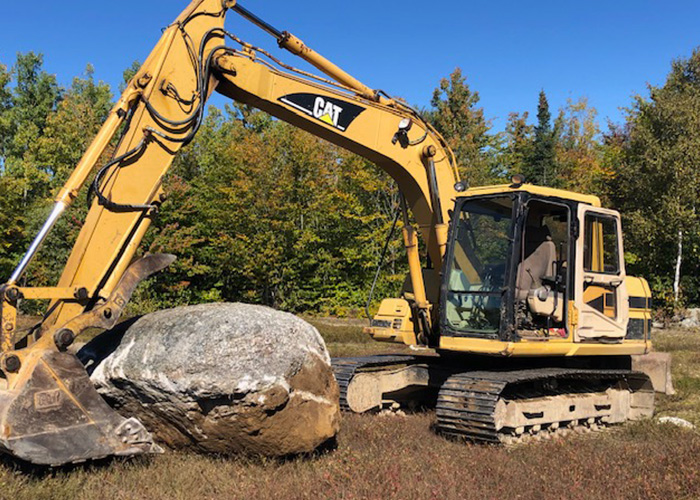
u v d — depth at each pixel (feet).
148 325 19.07
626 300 28.86
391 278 97.76
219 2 22.62
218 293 101.24
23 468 16.74
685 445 22.03
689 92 99.60
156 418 18.60
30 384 15.79
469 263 26.12
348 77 26.96
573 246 26.37
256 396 16.98
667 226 91.04
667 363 34.83
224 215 97.55
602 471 18.98
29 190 124.16
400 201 29.94
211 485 16.55
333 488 16.40
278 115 25.38
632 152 100.94
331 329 72.02
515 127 152.35
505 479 18.02
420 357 30.89
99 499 15.19
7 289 16.43
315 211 99.40
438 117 126.41
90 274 18.67
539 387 26.37
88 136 111.45
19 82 153.48
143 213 20.03
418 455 20.38
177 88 21.21
